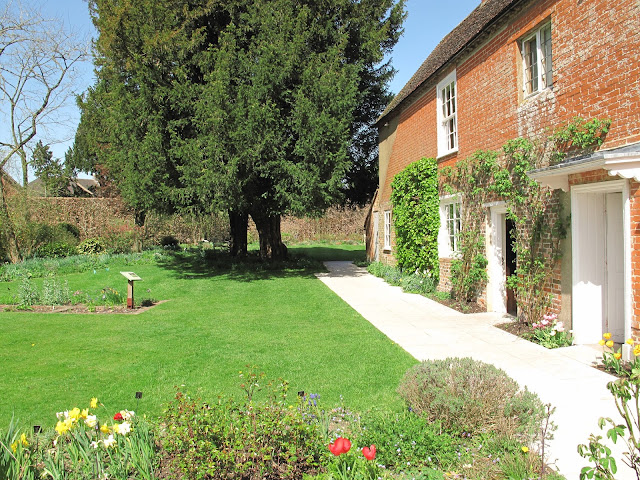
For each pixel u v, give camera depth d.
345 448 2.72
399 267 14.29
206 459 3.06
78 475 3.08
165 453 3.48
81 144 30.41
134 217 23.05
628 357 5.30
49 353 6.58
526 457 3.28
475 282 9.73
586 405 4.46
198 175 13.21
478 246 9.46
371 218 18.97
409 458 3.41
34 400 4.79
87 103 20.80
